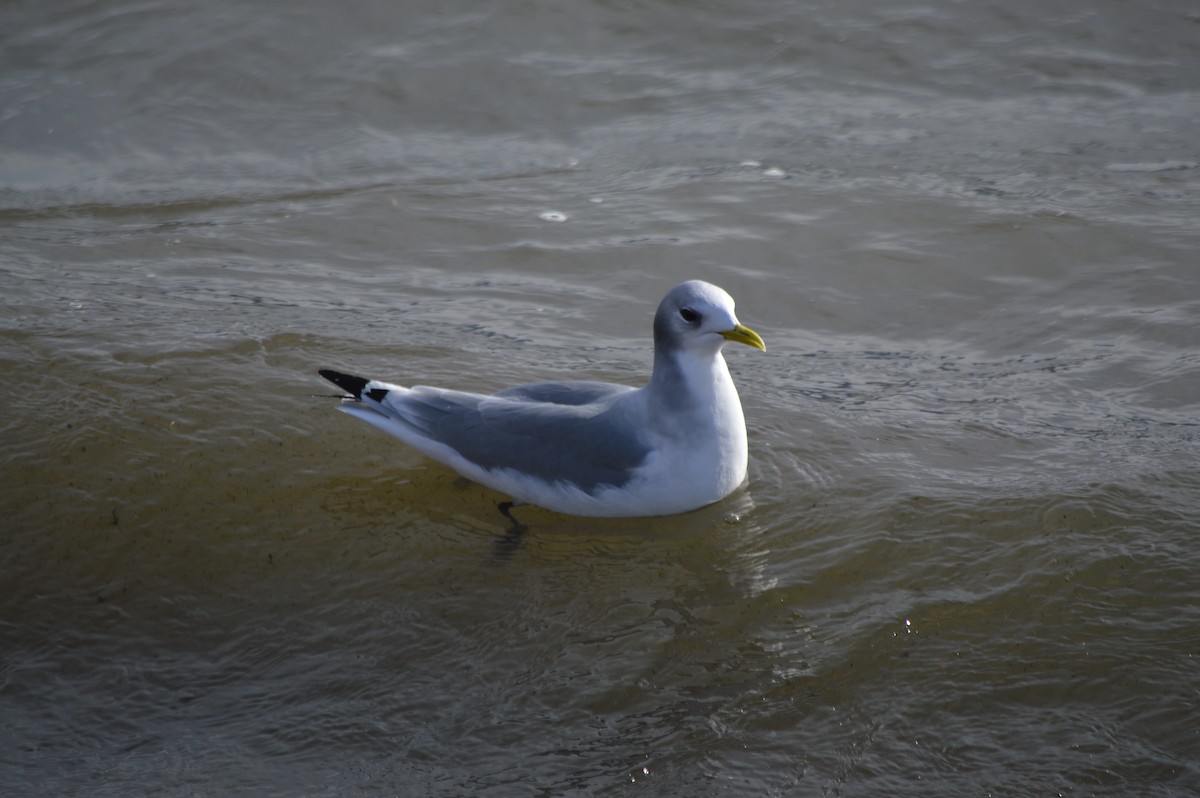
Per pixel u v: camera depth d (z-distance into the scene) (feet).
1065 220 51.96
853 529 34.63
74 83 63.05
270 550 34.42
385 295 48.19
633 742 27.50
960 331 45.80
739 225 52.75
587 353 44.01
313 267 50.39
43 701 29.37
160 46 65.36
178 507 35.78
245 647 31.12
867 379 42.80
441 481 37.60
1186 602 31.07
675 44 66.90
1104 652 29.58
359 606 32.42
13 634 31.48
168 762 27.27
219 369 42.11
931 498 35.70
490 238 52.49
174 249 51.65
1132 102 61.82
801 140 59.62
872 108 62.28
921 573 32.71
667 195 55.36
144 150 59.62
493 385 41.55
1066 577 32.17
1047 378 42.27
